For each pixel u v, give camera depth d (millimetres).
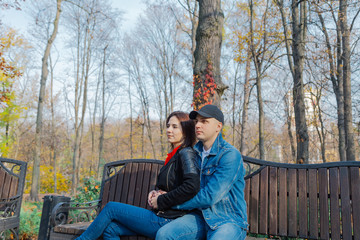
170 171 2408
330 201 2580
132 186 3400
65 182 27375
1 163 4238
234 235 2035
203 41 6793
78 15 23969
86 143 37031
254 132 24234
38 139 16062
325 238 2523
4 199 4055
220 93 6727
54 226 2816
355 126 12242
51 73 25719
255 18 15086
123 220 2357
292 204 2736
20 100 24016
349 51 11359
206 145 2420
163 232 2061
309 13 10078
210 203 2105
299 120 9789
